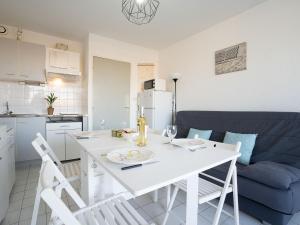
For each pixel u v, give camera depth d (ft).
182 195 6.61
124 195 4.30
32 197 6.41
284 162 5.92
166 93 12.04
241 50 8.59
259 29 7.91
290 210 4.29
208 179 5.96
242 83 8.56
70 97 12.17
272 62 7.48
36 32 11.02
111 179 5.13
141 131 4.75
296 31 6.79
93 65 11.36
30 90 10.98
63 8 8.39
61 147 10.24
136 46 13.14
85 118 11.00
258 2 7.82
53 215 2.99
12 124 9.02
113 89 12.25
